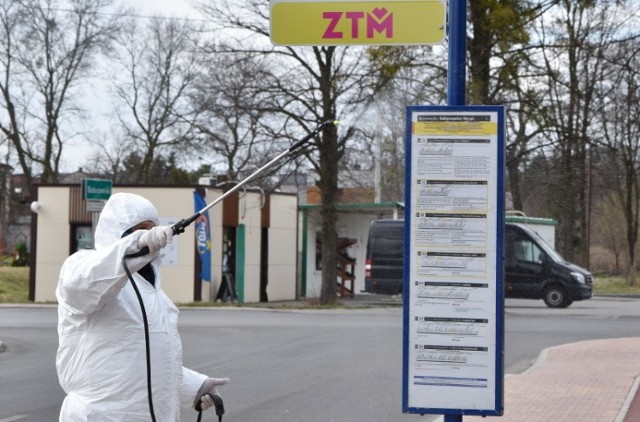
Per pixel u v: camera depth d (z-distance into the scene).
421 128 5.77
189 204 29.88
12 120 46.75
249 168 35.72
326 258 30.55
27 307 28.20
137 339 4.01
